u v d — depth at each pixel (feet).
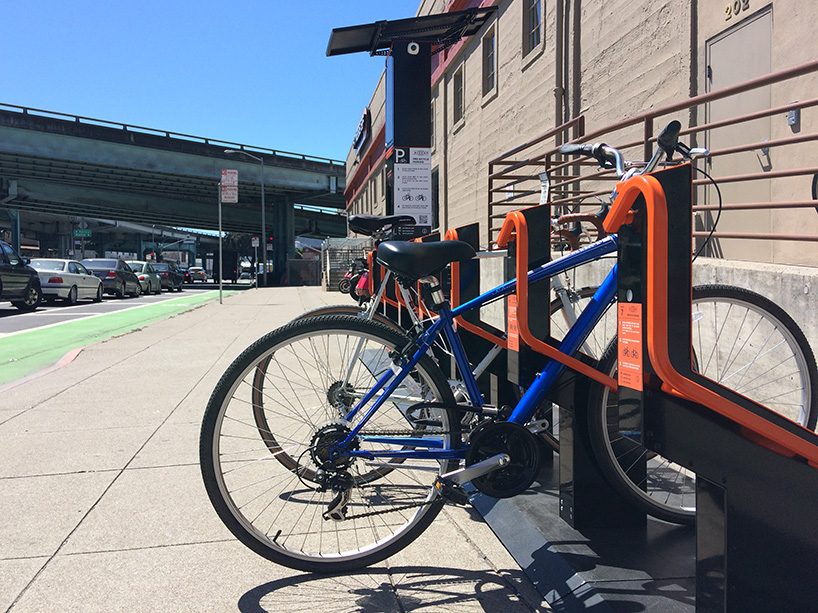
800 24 18.62
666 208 5.27
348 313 11.05
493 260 19.25
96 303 70.38
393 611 7.34
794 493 5.43
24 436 14.47
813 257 18.51
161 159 136.87
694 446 5.48
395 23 24.97
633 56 27.27
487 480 7.89
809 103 11.76
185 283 178.91
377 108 91.56
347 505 8.18
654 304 5.27
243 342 30.76
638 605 6.73
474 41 47.88
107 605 7.51
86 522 9.82
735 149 12.71
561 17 33.27
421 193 27.04
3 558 8.68
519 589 7.80
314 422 10.07
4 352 29.78
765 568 5.41
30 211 195.52
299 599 7.62
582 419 8.41
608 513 8.59
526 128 38.37
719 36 22.24
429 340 8.07
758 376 10.47
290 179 153.38
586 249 8.02
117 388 19.79
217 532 9.45
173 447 13.60
